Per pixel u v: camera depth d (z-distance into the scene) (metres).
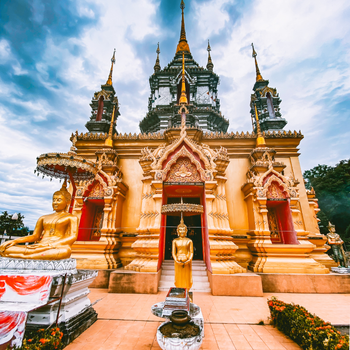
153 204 9.13
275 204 10.84
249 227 10.55
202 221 10.15
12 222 25.19
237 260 10.04
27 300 3.87
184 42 25.28
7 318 3.25
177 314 3.73
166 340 3.28
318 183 32.47
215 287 7.39
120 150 12.68
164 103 20.75
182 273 6.71
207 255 8.82
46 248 4.82
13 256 4.71
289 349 4.01
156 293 7.42
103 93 16.59
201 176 9.19
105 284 8.23
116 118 16.83
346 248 25.20
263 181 10.28
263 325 5.02
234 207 11.20
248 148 12.48
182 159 9.64
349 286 7.92
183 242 6.90
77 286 4.79
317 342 3.65
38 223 5.57
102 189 10.42
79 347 3.99
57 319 3.93
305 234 9.56
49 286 3.99
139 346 4.04
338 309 6.08
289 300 6.89
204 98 20.81
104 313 5.62
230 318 5.40
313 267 8.59
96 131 15.68
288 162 12.45
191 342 3.25
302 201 11.60
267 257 9.12
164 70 22.27
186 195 10.89
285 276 8.09
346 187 28.77
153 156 9.62
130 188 11.72
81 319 4.73
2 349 3.09
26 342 3.24
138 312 5.69
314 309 6.08
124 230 10.88
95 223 11.02
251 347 4.07
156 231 8.48
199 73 21.62
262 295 7.23
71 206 6.52
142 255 8.55
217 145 12.62
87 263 9.05
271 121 15.34
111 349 3.94
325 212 30.31
